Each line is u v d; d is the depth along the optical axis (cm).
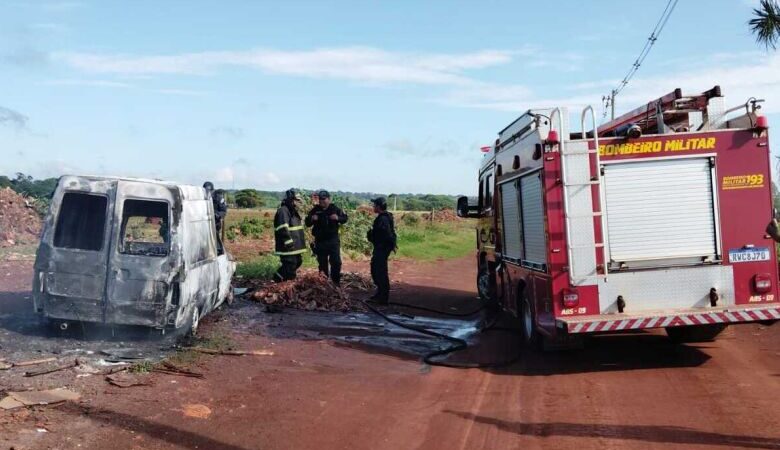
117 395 624
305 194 2352
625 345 963
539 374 811
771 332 1031
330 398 684
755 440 552
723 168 803
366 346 950
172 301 821
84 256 813
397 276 1952
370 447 548
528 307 936
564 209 795
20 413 552
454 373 816
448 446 554
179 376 710
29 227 2144
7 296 1122
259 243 2377
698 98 869
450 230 4503
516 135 965
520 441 566
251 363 799
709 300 801
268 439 552
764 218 805
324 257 1395
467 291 1678
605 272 793
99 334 855
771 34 970
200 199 943
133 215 845
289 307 1206
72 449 490
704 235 802
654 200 799
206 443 531
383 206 1373
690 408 648
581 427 600
